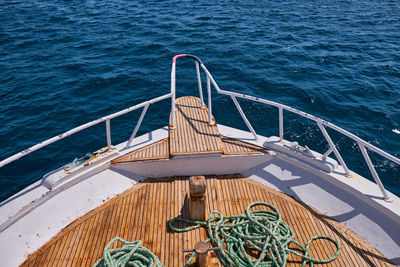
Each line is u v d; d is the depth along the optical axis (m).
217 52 17.17
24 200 4.61
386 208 4.55
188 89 13.32
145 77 14.18
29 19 22.91
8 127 10.68
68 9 25.86
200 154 5.47
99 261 4.12
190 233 4.65
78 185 5.14
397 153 9.95
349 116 11.80
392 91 13.73
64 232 4.62
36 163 9.29
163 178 5.66
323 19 24.92
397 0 33.03
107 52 16.95
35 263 4.20
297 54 17.44
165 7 26.83
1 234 4.33
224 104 12.24
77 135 10.36
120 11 25.45
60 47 17.61
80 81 13.68
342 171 5.22
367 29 22.73
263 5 28.64
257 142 5.95
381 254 4.38
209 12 25.45
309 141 10.38
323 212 4.99
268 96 12.97
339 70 15.67
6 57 16.12
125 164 5.49
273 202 5.18
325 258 4.32
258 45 18.50
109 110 11.70
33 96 12.48
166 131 6.31
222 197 5.29
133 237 4.57
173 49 17.45
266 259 4.31
